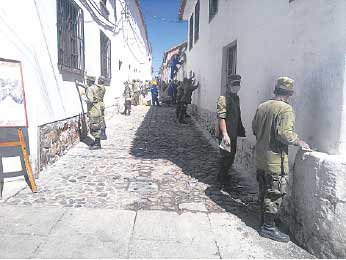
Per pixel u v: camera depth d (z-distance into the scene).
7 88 4.48
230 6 7.51
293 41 4.05
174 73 22.61
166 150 7.87
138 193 4.84
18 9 4.86
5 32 4.72
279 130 3.34
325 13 3.32
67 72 7.08
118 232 3.62
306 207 3.38
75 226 3.71
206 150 7.99
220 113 4.81
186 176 5.77
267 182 3.57
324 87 3.31
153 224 3.84
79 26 7.87
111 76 12.50
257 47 5.50
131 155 7.22
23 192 4.70
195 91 14.03
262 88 5.22
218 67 8.82
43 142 5.69
